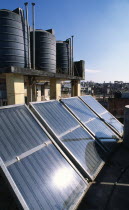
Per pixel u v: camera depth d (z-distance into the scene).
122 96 26.23
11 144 4.48
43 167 4.59
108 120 11.52
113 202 4.85
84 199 4.91
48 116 7.22
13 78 10.51
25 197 3.52
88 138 7.71
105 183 5.72
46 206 3.73
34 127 5.79
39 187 3.99
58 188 4.39
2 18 10.67
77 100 11.27
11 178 3.61
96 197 5.02
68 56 20.31
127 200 4.95
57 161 5.16
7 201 5.00
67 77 17.08
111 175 6.26
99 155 7.20
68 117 8.29
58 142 6.16
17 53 11.38
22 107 6.27
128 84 101.12
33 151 4.80
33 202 3.57
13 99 10.74
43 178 4.29
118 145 9.09
